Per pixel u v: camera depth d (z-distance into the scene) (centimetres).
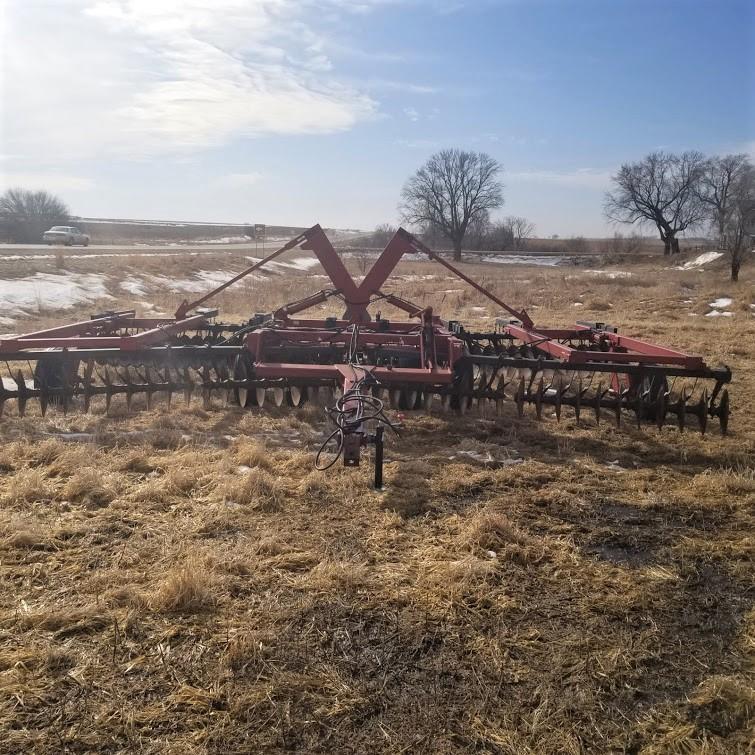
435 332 830
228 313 1903
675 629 377
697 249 5931
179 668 324
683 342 1422
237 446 643
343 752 279
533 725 294
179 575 378
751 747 287
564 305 2266
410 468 599
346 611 378
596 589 413
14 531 443
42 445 594
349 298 948
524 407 857
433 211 6819
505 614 382
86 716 291
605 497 559
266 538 448
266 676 322
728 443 713
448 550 454
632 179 6738
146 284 2517
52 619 352
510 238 8319
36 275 2139
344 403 588
